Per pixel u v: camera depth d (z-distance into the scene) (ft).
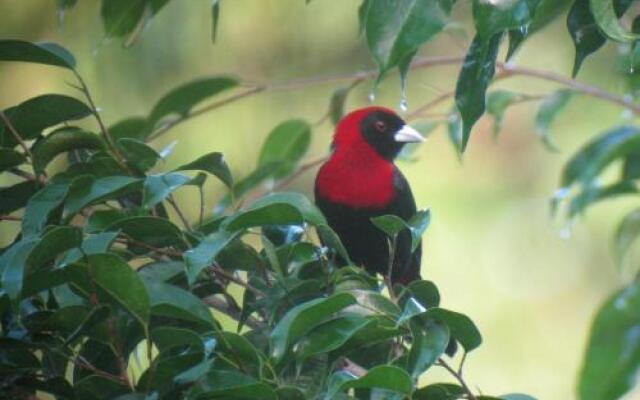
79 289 20.77
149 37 43.09
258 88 33.14
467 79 21.17
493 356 50.49
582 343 50.49
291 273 23.68
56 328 21.67
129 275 20.17
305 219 22.02
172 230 22.15
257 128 45.65
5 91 44.04
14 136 24.25
